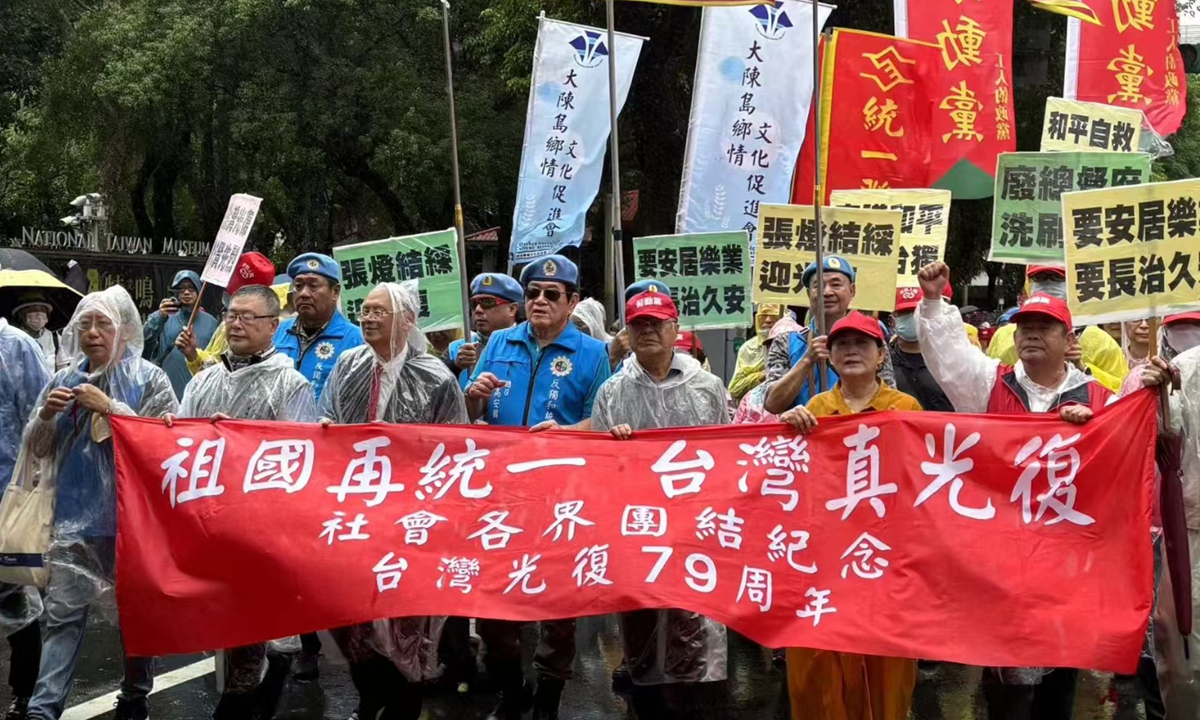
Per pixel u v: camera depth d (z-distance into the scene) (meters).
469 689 6.84
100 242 24.34
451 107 7.81
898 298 8.49
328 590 5.27
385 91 23.50
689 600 5.13
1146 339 7.59
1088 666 4.73
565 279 6.46
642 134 21.98
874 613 4.97
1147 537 4.84
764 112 10.40
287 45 23.50
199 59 23.03
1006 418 5.07
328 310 7.05
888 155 10.19
